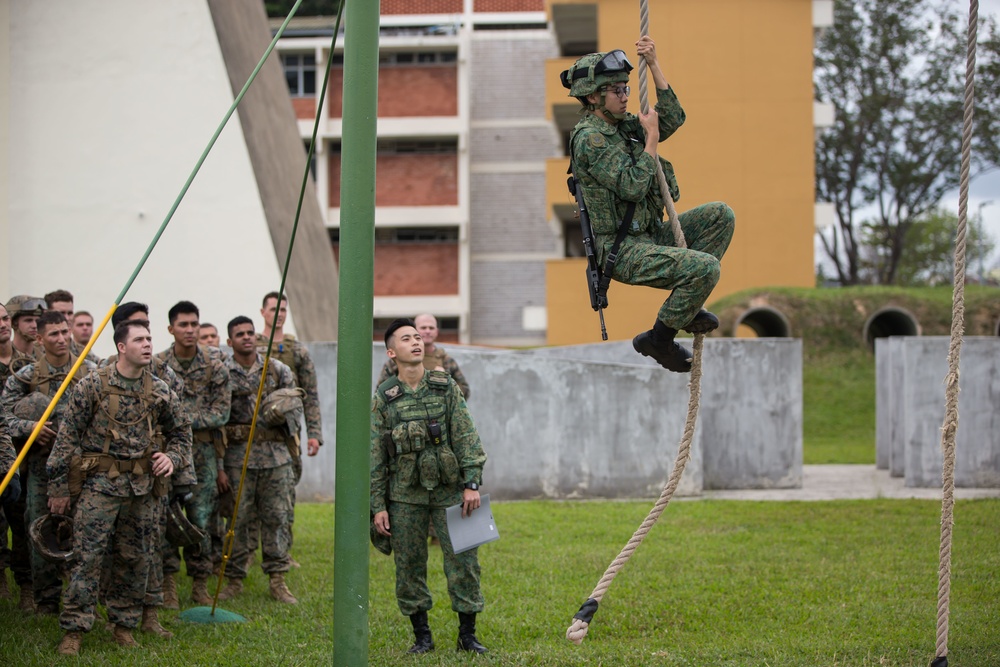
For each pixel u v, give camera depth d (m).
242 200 16.05
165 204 15.84
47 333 7.75
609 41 30.94
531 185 42.00
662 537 10.94
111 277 15.68
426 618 7.07
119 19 16.06
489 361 13.82
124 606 7.09
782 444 14.67
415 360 6.91
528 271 41.78
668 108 5.27
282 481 8.59
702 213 5.31
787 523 11.66
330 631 7.43
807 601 8.26
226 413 8.42
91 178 15.81
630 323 30.12
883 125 42.62
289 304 16.42
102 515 6.88
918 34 41.38
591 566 9.55
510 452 13.79
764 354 14.70
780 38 30.64
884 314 29.34
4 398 7.67
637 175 5.07
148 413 7.07
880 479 15.71
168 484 7.14
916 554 9.94
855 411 23.61
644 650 6.87
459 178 39.78
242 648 7.00
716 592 8.59
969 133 5.45
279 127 18.45
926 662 6.59
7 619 7.64
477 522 6.83
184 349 8.32
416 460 6.83
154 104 16.00
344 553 5.34
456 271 40.12
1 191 15.73
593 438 13.82
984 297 27.72
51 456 6.95
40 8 15.98
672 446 13.87
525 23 45.44
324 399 13.66
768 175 30.55
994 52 40.44
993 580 8.87
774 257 30.44
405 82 39.59
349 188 5.34
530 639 7.34
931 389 14.24
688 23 30.78
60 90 15.92
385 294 40.16
